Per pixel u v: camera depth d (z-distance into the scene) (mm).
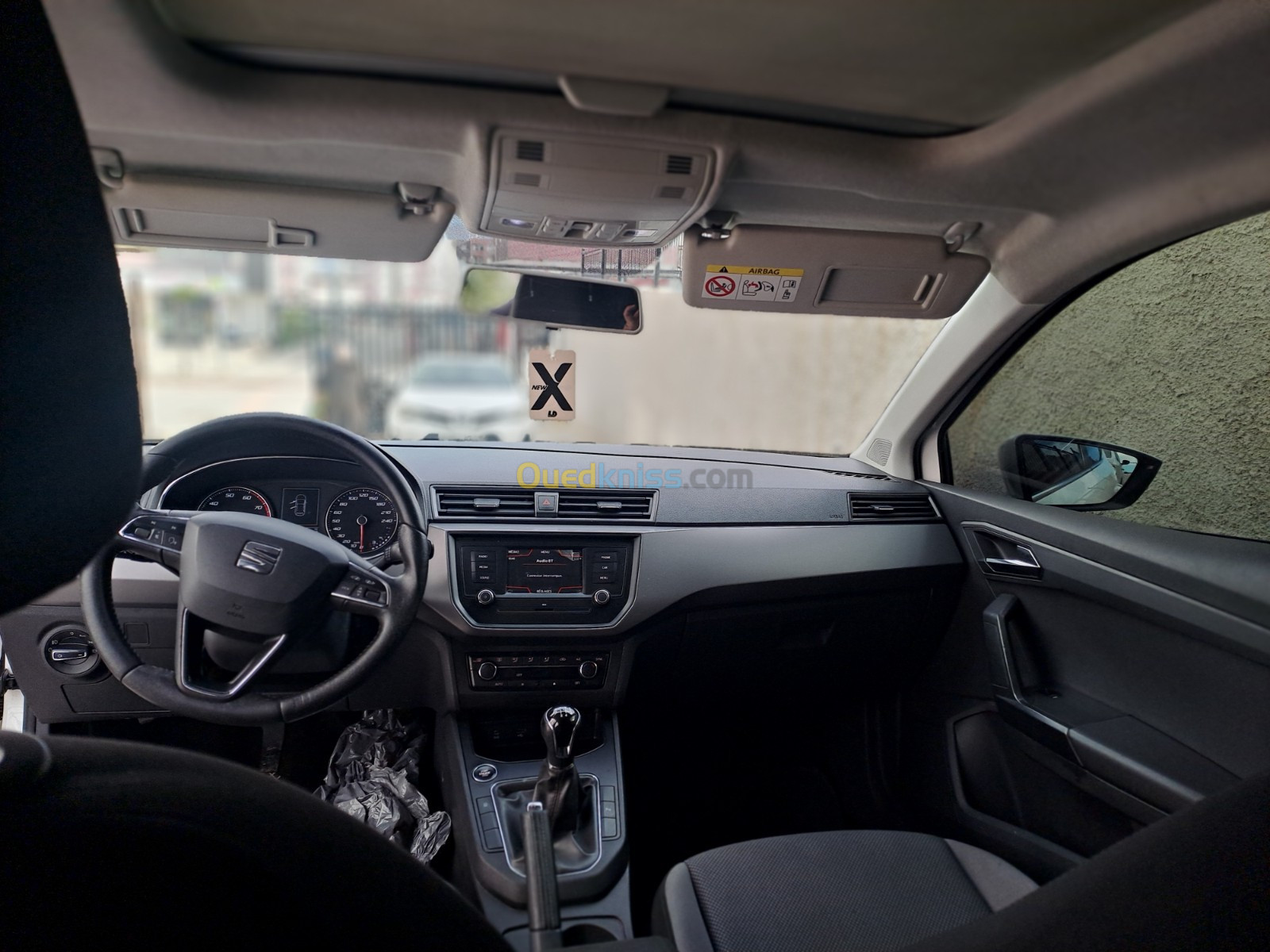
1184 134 1300
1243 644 1611
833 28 1040
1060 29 1053
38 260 574
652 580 2105
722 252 1668
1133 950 825
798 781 2650
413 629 2066
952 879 1575
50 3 952
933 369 2312
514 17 1013
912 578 2279
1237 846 890
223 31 1045
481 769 2045
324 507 2043
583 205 1398
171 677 1472
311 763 2305
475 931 892
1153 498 2039
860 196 1493
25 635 1962
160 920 728
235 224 1496
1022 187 1475
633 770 2588
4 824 670
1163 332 2143
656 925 1547
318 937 792
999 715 2182
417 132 1230
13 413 579
